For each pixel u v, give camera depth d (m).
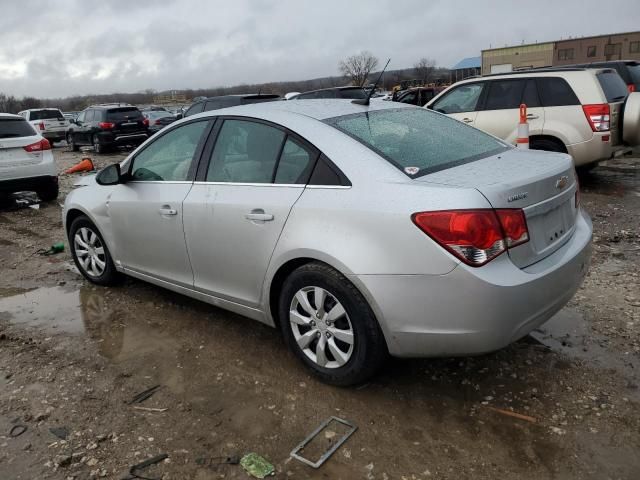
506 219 2.66
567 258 2.97
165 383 3.39
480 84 8.64
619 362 3.36
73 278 5.42
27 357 3.79
